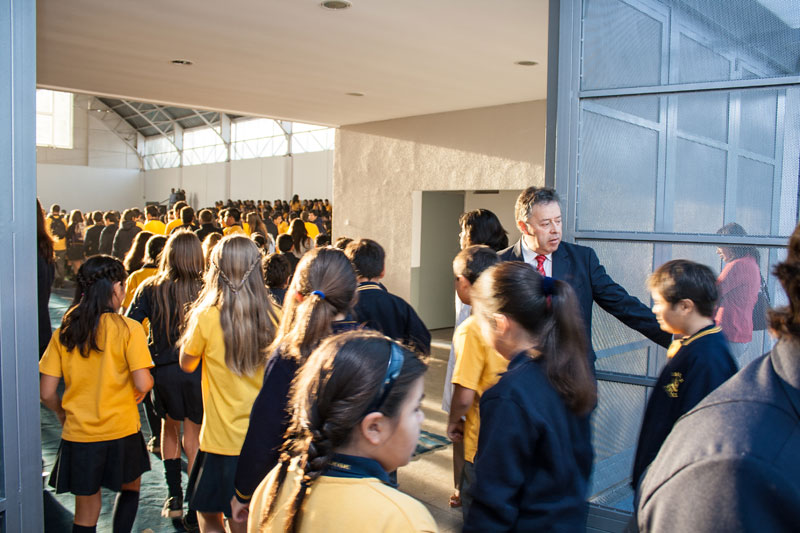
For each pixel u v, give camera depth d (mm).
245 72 6508
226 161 26375
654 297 1969
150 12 4668
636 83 2451
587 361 1494
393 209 9047
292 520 1014
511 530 1394
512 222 8875
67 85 7398
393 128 9008
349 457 1016
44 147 31281
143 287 3234
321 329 1822
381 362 1013
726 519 721
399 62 5906
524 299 1485
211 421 2354
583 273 2420
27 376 2066
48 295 3377
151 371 3186
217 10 4602
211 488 2334
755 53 2262
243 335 2297
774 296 2271
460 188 8234
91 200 32656
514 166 7668
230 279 2340
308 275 1933
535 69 6008
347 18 4699
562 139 2578
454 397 2266
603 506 2488
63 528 3104
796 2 2191
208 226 6633
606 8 2496
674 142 2400
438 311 9312
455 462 3258
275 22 4840
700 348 1799
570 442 1441
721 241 2334
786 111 2221
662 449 861
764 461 713
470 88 6895
